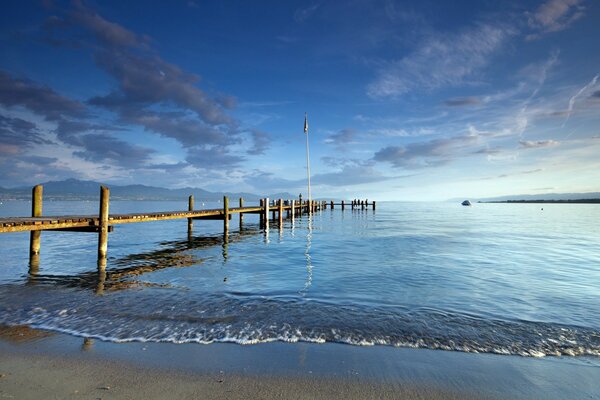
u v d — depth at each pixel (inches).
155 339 207.3
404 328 229.0
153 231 1021.8
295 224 1293.1
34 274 416.2
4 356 182.1
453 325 235.9
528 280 382.9
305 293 321.4
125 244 714.2
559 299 305.1
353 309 270.8
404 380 159.5
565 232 1045.8
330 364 175.0
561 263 499.5
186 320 242.1
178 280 379.2
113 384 152.0
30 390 145.6
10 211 2069.4
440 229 1111.0
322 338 210.8
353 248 650.8
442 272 425.1
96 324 233.8
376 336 214.7
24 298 301.4
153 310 265.6
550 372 170.2
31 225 419.8
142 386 150.3
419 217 1902.1
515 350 195.9
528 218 1957.4
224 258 536.1
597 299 305.6
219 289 336.2
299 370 167.8
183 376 160.2
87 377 158.2
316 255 566.3
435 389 151.9
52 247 673.6
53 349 191.5
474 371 169.8
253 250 625.0
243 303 286.4
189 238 824.3
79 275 409.1
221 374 162.6
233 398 140.9
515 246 695.7
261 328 226.8
